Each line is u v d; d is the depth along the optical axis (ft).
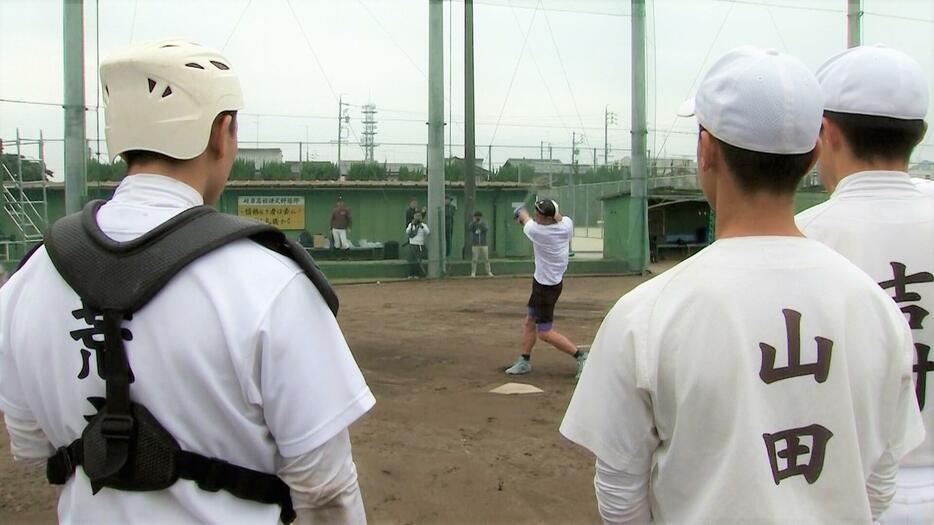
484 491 13.53
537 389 20.95
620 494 5.14
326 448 4.68
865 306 4.89
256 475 4.65
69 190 49.32
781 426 4.64
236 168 68.80
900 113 6.47
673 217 81.41
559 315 36.88
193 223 4.56
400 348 27.76
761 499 4.51
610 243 64.13
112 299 4.38
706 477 4.71
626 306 5.05
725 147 4.97
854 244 6.46
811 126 4.82
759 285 4.75
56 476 4.88
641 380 4.82
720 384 4.61
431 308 39.42
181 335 4.35
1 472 14.26
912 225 6.45
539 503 13.04
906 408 5.13
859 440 4.84
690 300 4.79
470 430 17.06
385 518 12.39
